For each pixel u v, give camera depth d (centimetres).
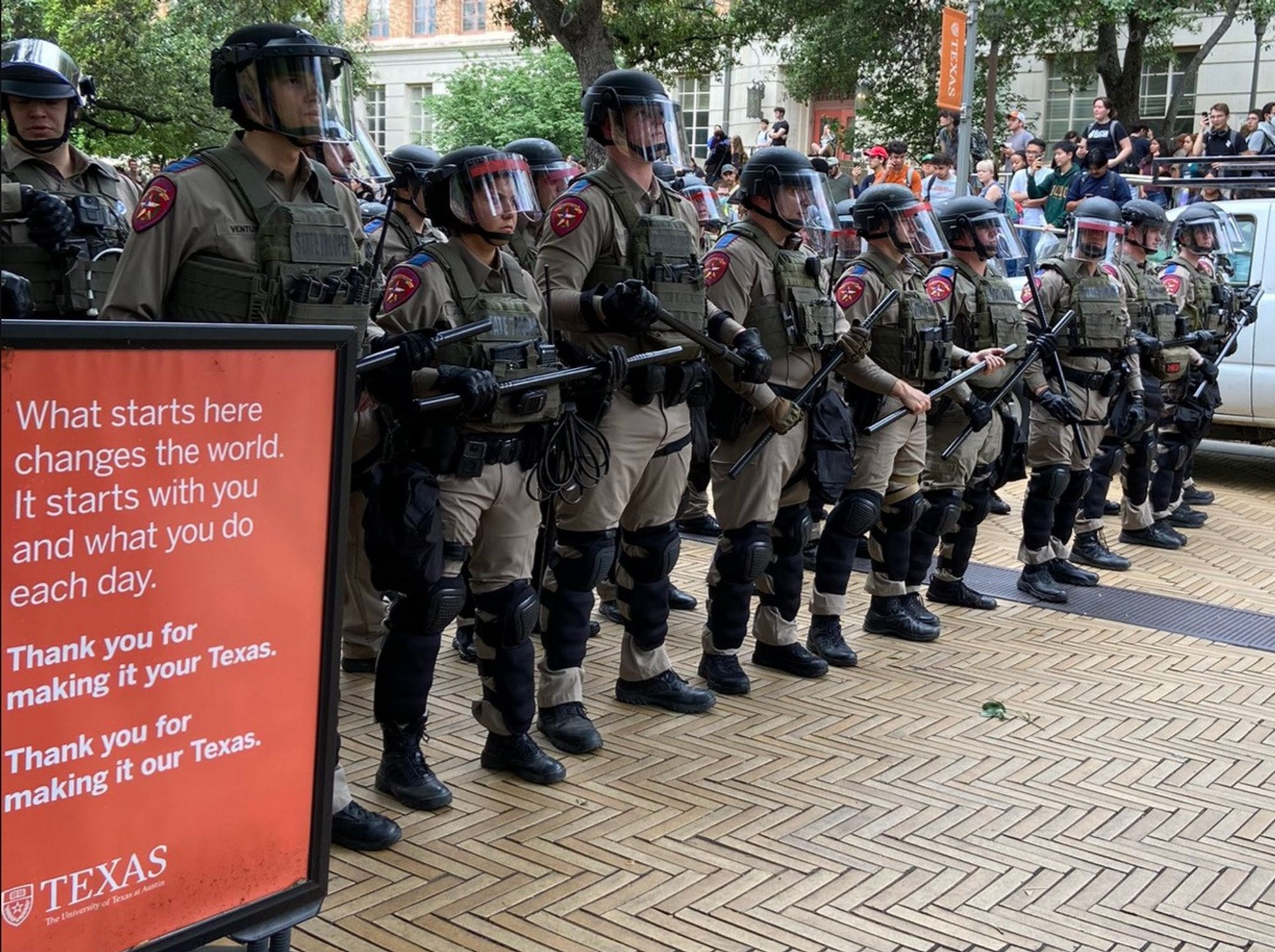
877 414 512
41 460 194
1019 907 328
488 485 362
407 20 2495
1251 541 808
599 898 322
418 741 380
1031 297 648
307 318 306
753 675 510
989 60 1565
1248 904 335
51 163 477
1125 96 1664
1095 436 664
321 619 233
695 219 434
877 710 474
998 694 498
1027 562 655
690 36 1577
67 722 202
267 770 229
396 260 506
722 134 1449
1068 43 1691
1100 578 702
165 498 208
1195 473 1041
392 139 2536
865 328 477
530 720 397
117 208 491
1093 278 643
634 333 396
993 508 851
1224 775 424
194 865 221
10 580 193
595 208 407
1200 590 682
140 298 298
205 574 215
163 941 217
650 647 462
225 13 1222
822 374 471
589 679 495
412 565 340
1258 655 561
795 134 2098
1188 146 1403
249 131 310
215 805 222
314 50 298
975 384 584
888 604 572
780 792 394
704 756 421
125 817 211
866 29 1616
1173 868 354
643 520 445
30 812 200
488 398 335
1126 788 409
